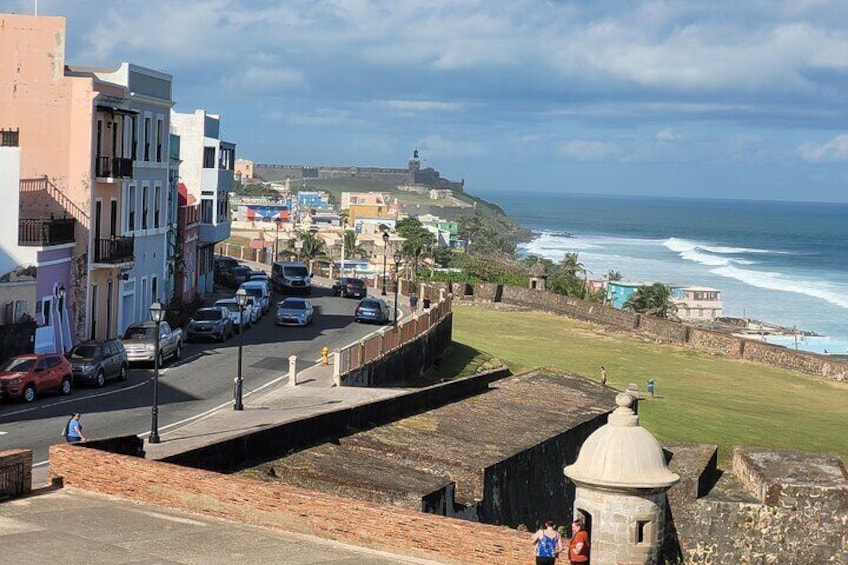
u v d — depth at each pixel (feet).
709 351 260.62
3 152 151.84
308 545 72.13
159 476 79.51
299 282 277.44
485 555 68.33
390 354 170.19
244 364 165.78
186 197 241.96
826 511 108.47
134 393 140.15
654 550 61.11
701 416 185.88
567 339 264.11
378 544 71.77
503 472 113.29
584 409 150.51
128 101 182.80
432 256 574.56
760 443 169.17
